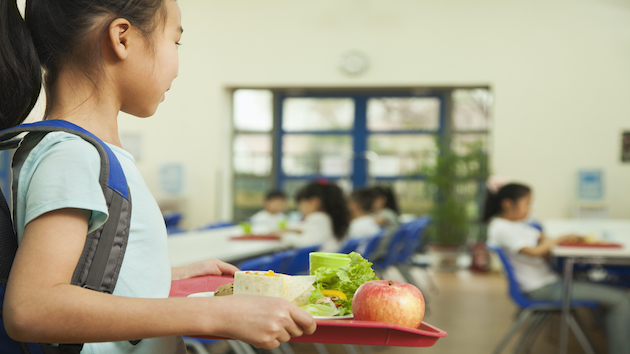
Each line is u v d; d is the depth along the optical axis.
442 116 8.58
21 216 0.63
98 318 0.57
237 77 8.44
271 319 0.58
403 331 0.67
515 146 7.99
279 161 8.90
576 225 5.22
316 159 8.85
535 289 3.11
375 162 8.73
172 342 0.79
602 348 3.70
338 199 3.99
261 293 0.80
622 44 7.81
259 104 8.90
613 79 7.84
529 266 3.17
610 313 2.93
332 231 3.96
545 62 7.95
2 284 0.62
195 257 2.56
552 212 7.93
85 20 0.69
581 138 7.89
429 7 8.14
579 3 7.89
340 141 8.82
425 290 6.05
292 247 3.73
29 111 0.72
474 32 8.07
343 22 8.27
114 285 0.65
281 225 4.80
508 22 8.02
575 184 7.88
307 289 0.84
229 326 0.58
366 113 8.75
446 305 5.28
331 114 8.83
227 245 3.32
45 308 0.56
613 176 7.84
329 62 8.30
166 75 0.75
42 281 0.57
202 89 8.48
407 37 8.17
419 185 8.60
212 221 8.42
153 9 0.72
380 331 0.68
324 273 0.91
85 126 0.71
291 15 8.36
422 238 7.09
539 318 3.18
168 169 8.40
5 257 0.63
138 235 0.70
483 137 8.46
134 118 8.52
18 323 0.56
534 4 7.96
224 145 8.64
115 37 0.70
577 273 4.14
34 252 0.58
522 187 3.34
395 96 8.69
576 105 7.90
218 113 8.45
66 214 0.60
